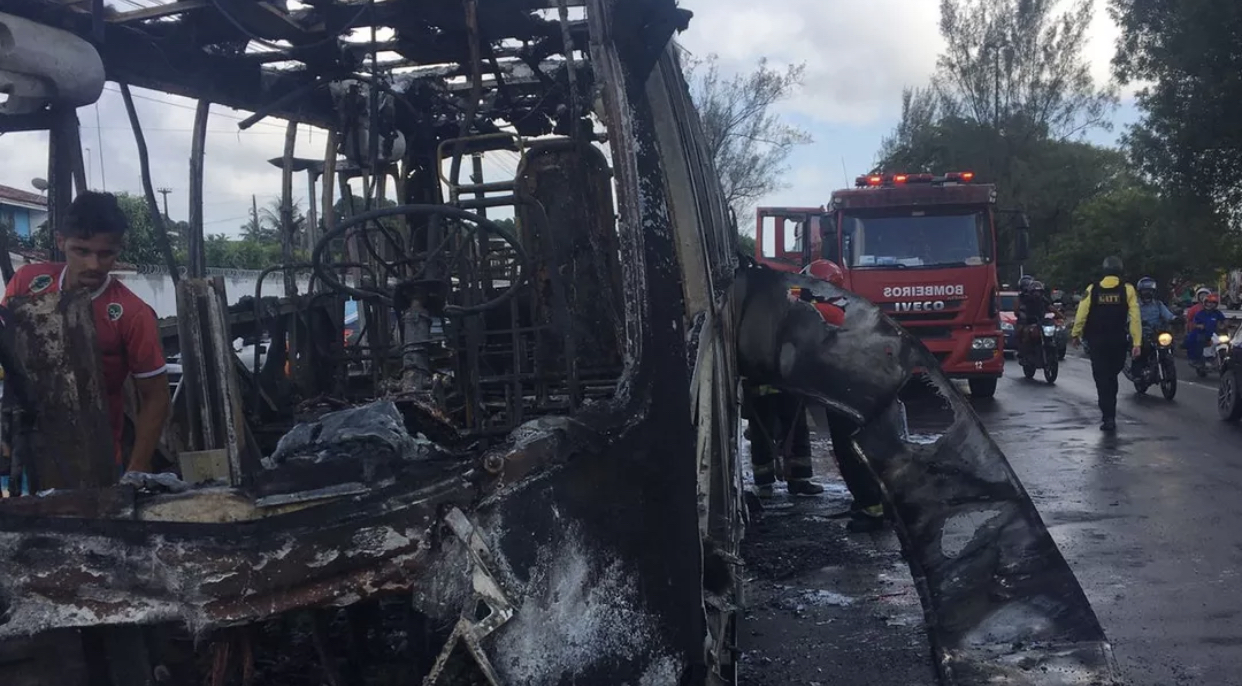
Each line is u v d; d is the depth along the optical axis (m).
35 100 3.73
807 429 8.13
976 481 4.37
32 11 3.82
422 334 3.81
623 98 2.68
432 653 2.72
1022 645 3.97
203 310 2.85
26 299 2.64
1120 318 11.24
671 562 2.51
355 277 5.73
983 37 50.34
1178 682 4.29
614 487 2.44
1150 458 9.53
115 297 3.37
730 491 3.60
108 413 2.68
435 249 4.04
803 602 5.49
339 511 2.32
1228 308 38.88
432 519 2.32
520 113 6.00
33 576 2.27
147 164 4.02
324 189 5.75
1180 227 25.78
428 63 5.34
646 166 2.71
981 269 14.87
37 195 4.38
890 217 15.28
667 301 2.64
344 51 5.07
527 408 4.34
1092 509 7.43
